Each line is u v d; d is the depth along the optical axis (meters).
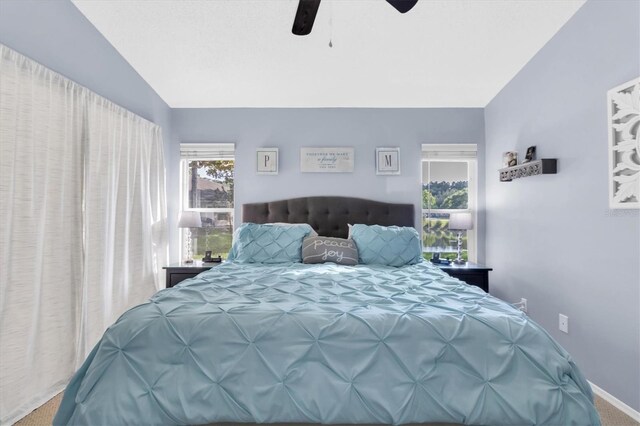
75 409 1.26
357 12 2.28
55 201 2.12
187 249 3.86
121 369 1.29
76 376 1.35
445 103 3.72
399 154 3.78
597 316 2.17
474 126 3.80
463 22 2.40
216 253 3.87
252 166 3.80
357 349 1.30
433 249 3.84
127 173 2.90
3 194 1.77
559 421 1.18
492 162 3.62
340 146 3.79
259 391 1.23
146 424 1.19
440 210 3.83
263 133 3.81
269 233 3.15
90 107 2.41
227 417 1.22
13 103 1.82
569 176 2.42
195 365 1.29
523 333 1.34
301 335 1.33
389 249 2.98
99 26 2.50
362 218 3.67
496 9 2.28
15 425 1.79
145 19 2.42
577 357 2.35
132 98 3.03
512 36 2.58
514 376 1.25
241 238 3.16
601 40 2.12
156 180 3.41
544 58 2.69
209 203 3.89
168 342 1.33
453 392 1.23
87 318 2.36
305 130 3.80
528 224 2.94
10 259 1.83
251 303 1.58
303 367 1.27
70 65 2.27
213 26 2.48
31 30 1.97
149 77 3.19
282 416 1.21
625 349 1.96
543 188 2.73
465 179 3.85
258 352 1.29
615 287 2.03
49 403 2.00
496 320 1.39
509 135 3.25
